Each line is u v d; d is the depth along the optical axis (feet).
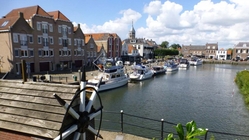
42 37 111.45
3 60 95.76
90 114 15.33
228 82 109.29
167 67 163.63
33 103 13.53
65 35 130.62
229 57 338.75
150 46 293.43
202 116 51.44
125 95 75.25
